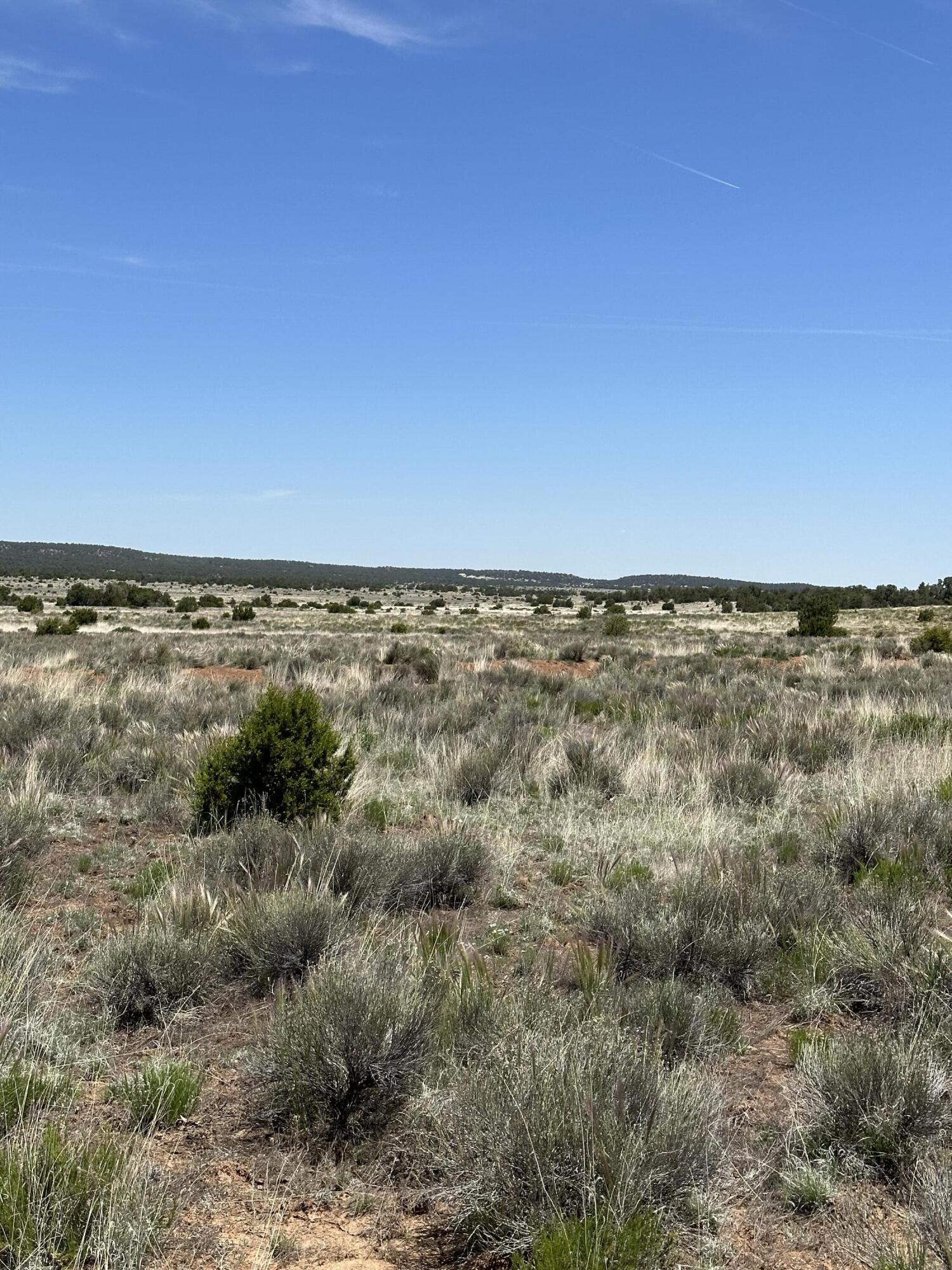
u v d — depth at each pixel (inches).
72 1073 172.9
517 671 914.1
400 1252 131.2
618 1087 142.9
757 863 283.7
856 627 2532.0
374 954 201.9
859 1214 137.1
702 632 2144.4
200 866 291.7
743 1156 148.9
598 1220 125.4
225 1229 133.0
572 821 365.4
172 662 987.3
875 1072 157.6
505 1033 168.6
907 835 318.7
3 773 398.0
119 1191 131.2
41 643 1274.6
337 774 368.8
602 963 214.7
